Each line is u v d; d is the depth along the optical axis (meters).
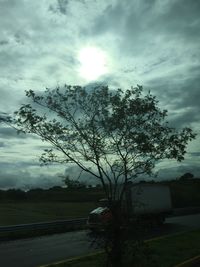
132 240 10.67
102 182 11.06
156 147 11.27
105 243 10.55
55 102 11.15
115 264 10.44
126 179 11.20
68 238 24.67
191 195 72.56
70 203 65.62
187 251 14.93
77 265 12.36
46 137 11.12
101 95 11.06
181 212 52.03
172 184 73.62
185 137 11.40
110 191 11.07
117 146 11.15
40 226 28.11
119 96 11.00
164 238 19.59
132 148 11.15
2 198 82.06
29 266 14.38
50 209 52.50
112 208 10.78
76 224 31.66
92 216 28.67
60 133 11.06
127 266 10.59
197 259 13.47
